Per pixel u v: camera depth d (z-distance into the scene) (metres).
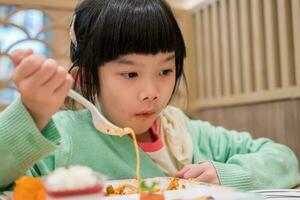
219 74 1.34
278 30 1.08
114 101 0.65
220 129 0.89
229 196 0.42
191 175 0.65
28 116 0.48
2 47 1.51
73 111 0.71
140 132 0.70
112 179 0.66
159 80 0.65
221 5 1.32
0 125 0.48
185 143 0.79
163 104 0.67
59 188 0.32
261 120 1.14
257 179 0.68
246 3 1.19
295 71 1.01
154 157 0.73
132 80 0.64
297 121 1.00
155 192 0.41
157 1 0.69
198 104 1.45
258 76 1.14
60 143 0.59
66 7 1.27
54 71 0.46
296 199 0.45
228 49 1.29
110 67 0.65
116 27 0.64
